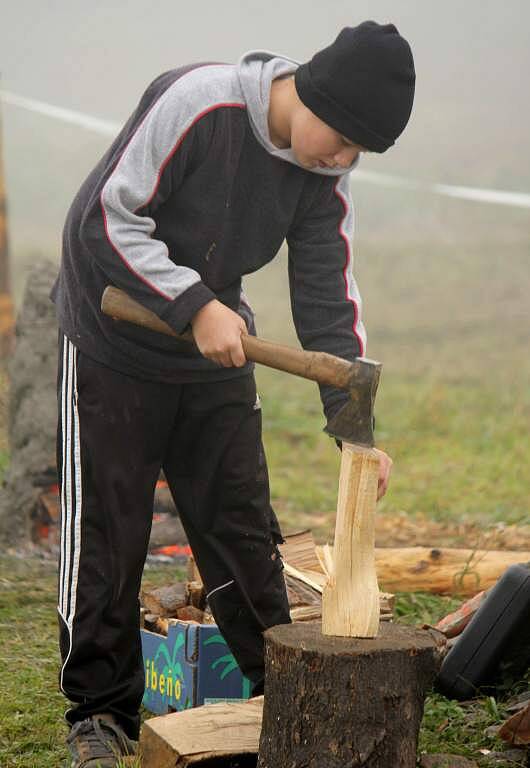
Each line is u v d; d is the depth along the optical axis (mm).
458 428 28719
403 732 7430
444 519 19938
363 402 7684
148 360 8422
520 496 21859
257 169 8203
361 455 7621
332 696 7273
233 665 9945
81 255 8492
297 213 8758
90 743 8523
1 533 17406
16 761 9281
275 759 7480
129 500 8617
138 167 7902
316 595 11062
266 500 9133
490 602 10352
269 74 8023
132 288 7887
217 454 8859
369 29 7809
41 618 13445
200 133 7941
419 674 7480
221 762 8070
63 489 8719
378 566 13977
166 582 14906
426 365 38531
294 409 30703
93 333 8477
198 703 9891
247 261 8516
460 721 9914
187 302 7746
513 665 10477
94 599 8617
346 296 9023
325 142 7953
